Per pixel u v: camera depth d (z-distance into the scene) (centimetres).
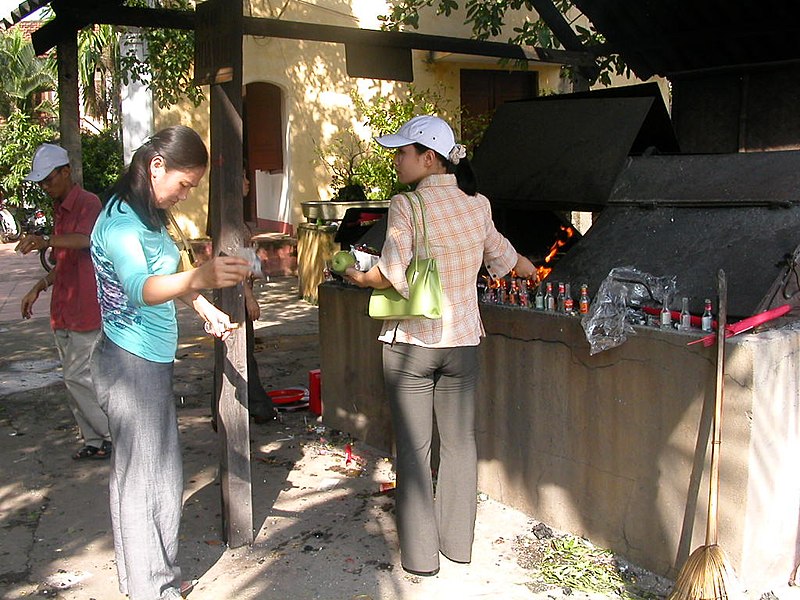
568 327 355
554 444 371
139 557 295
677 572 323
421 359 325
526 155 454
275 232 1252
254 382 525
